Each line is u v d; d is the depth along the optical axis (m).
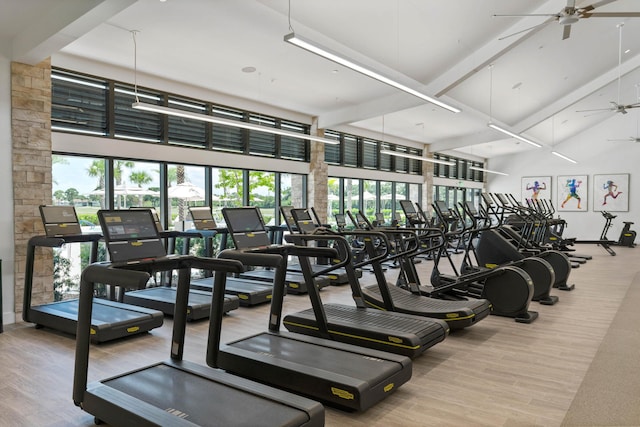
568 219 16.88
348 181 12.38
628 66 10.45
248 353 3.43
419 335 3.83
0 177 5.34
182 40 6.10
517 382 3.47
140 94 7.38
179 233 6.63
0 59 5.32
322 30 6.38
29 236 5.57
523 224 8.34
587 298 6.60
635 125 15.51
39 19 4.90
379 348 3.86
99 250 6.79
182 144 7.94
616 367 3.79
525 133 15.19
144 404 2.55
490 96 10.33
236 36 6.08
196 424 2.31
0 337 4.80
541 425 2.78
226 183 8.79
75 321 4.66
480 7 6.44
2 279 5.33
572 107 13.61
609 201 16.05
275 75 7.66
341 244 4.77
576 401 3.12
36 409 3.02
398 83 5.96
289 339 3.79
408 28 6.58
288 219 8.20
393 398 3.19
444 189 16.97
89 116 6.68
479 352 4.20
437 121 11.77
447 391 3.31
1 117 5.35
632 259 11.29
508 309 5.34
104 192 6.87
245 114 9.17
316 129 10.61
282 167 9.88
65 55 6.32
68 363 3.96
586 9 4.96
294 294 6.99
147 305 5.79
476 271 6.15
